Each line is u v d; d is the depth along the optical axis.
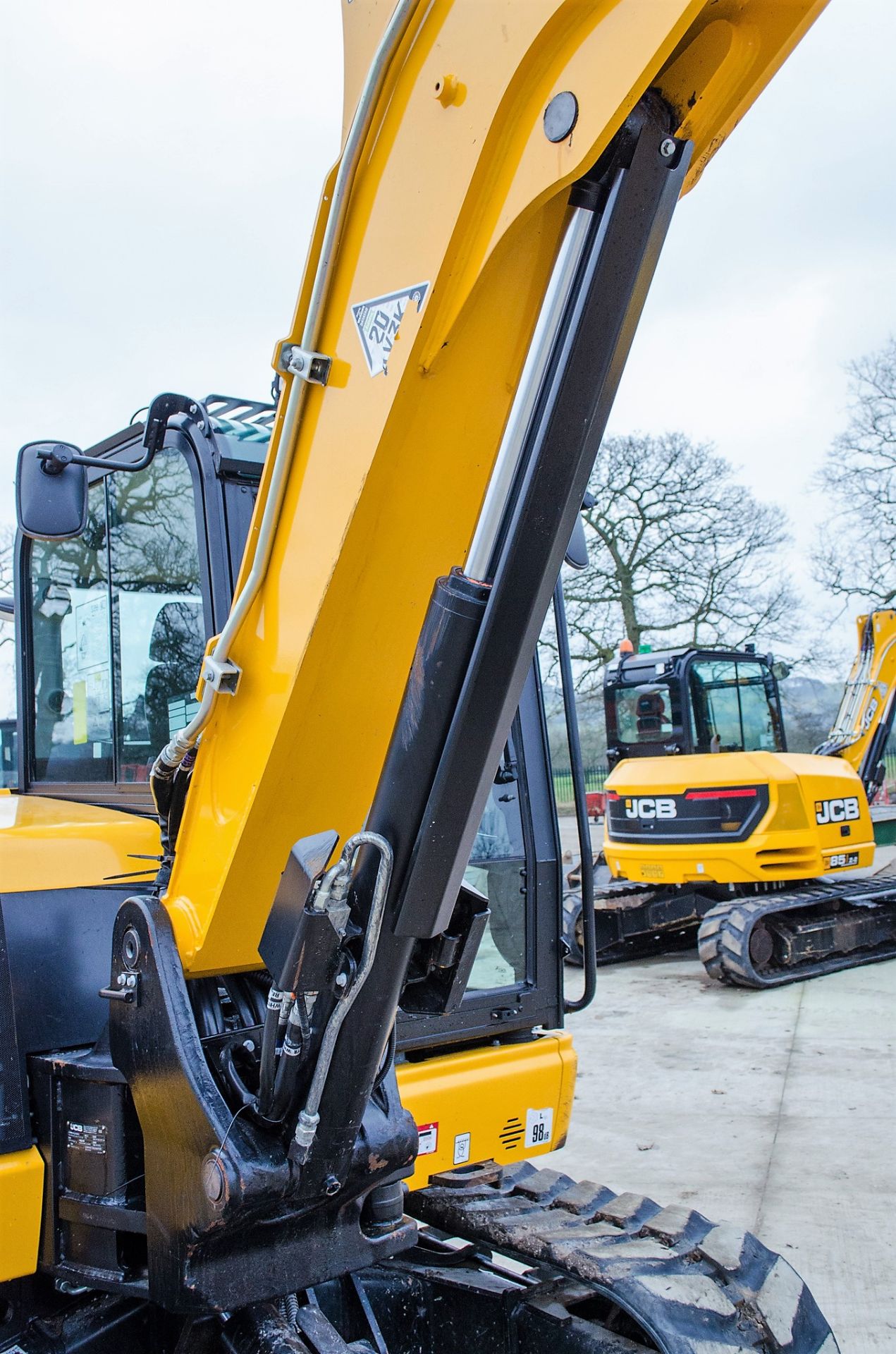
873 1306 3.31
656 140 1.43
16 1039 2.18
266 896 1.91
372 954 1.64
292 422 1.77
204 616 2.59
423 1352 2.49
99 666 3.08
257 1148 1.76
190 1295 1.79
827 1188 4.19
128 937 1.97
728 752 9.38
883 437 22.50
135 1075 1.93
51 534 2.37
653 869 8.69
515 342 1.64
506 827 3.16
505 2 1.44
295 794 1.86
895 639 9.68
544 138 1.42
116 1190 2.07
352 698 1.83
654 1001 7.52
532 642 1.58
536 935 3.16
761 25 1.37
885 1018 6.65
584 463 1.53
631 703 9.92
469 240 1.53
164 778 2.01
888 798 21.12
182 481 2.70
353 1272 2.35
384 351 1.64
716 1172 4.41
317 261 1.72
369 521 1.70
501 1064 2.96
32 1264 2.13
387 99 1.62
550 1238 2.39
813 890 8.35
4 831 2.49
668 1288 2.17
